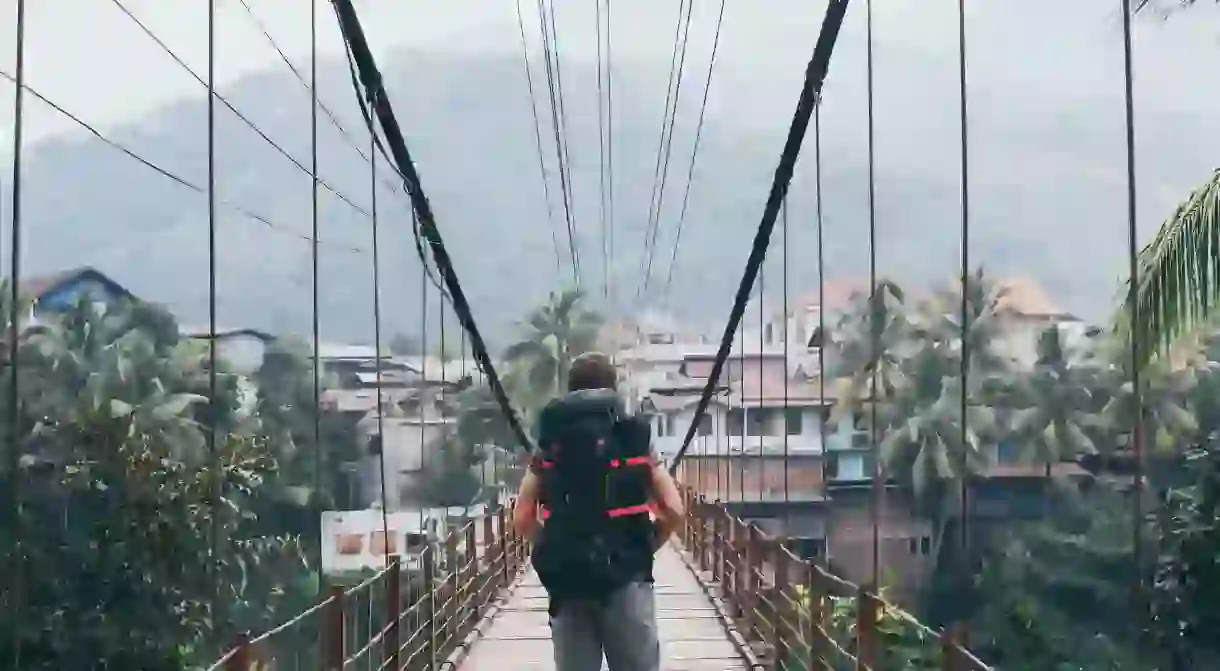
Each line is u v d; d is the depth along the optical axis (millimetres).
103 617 7629
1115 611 9531
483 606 11148
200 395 10562
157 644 7848
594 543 3906
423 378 9359
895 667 5215
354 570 13172
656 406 31969
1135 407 4082
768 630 8141
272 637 4133
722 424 26266
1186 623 6625
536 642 9742
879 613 5430
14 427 4508
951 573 10836
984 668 3430
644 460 3988
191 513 8438
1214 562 6578
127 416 8500
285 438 12102
